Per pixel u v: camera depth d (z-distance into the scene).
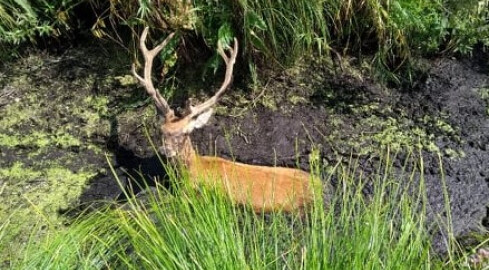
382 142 4.57
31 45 5.38
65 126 4.86
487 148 4.50
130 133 4.76
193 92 4.98
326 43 4.99
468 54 5.15
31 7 5.21
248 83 4.99
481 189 4.23
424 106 4.80
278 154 4.56
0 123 4.91
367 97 4.90
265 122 4.76
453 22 5.01
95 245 3.35
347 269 2.90
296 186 3.92
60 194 4.36
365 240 2.96
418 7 5.07
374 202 3.21
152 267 3.03
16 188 4.42
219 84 5.00
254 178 3.95
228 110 4.85
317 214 3.15
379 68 5.02
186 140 3.99
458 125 4.66
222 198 3.33
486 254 3.45
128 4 4.93
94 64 5.26
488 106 4.79
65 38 5.41
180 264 3.00
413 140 4.57
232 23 4.80
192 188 3.44
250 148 4.61
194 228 3.12
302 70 5.07
